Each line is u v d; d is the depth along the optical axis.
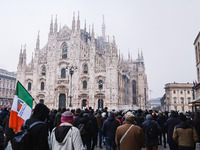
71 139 7.03
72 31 82.00
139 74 108.56
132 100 106.19
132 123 9.72
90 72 76.38
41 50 86.00
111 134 13.95
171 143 14.02
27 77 84.75
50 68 81.62
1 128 7.13
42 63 84.12
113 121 14.20
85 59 78.94
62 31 84.50
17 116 8.58
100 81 72.50
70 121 7.46
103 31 150.25
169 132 14.22
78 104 76.31
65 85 79.12
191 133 11.11
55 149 6.95
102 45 113.69
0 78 108.06
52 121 20.66
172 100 122.06
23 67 84.81
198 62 49.50
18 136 6.16
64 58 81.56
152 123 12.88
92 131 14.58
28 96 9.20
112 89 72.94
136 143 9.11
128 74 103.88
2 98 107.94
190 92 121.81
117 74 75.69
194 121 13.68
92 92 74.88
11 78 117.50
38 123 6.59
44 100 80.69
